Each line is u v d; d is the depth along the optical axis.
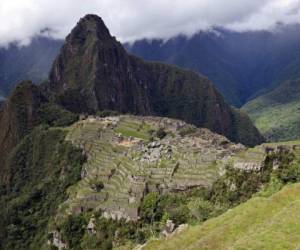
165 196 123.12
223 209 104.19
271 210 77.50
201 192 119.44
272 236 62.09
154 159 151.75
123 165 160.25
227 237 72.94
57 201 183.12
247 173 118.44
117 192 140.62
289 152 126.12
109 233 124.38
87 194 150.38
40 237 171.75
